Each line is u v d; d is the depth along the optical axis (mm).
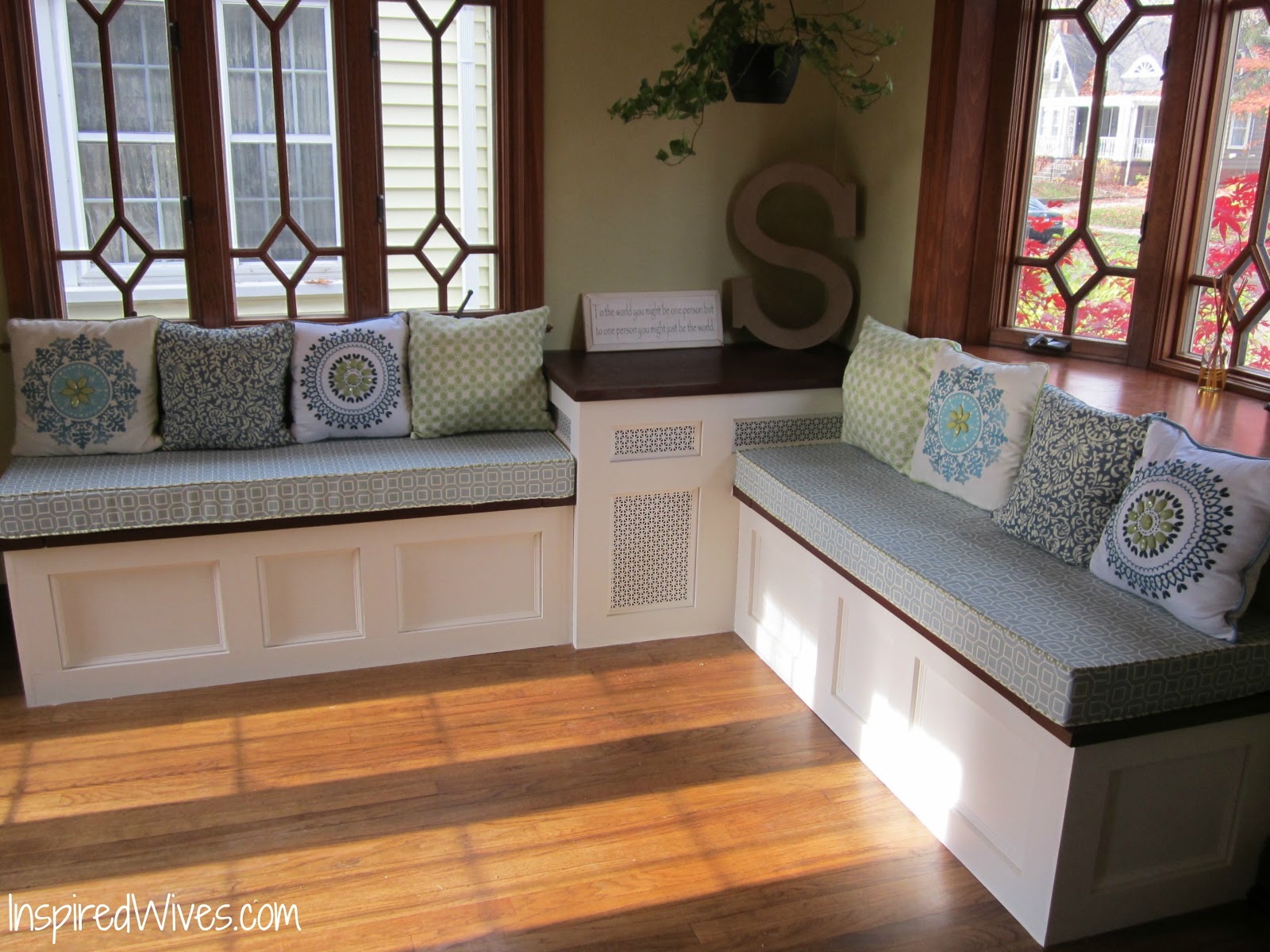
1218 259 2920
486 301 3646
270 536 3000
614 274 3693
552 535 3275
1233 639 2094
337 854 2391
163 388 3146
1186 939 2211
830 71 3193
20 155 3117
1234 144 2836
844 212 3613
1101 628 2158
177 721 2889
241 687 3074
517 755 2777
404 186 3465
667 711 3012
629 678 3193
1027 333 3365
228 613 3033
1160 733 2104
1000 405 2762
